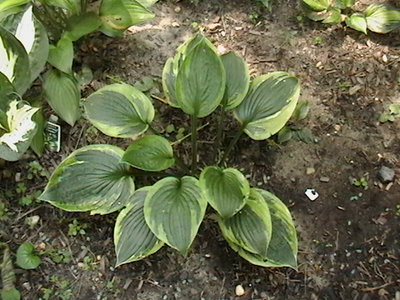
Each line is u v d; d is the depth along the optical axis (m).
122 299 0.83
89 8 1.05
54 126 0.94
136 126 0.85
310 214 0.90
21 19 0.88
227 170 0.82
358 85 1.01
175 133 0.96
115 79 1.01
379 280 0.84
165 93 0.89
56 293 0.83
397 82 1.02
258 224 0.78
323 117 0.98
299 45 1.06
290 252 0.78
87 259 0.86
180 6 1.10
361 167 0.93
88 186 0.82
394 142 0.96
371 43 1.06
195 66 0.77
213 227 0.88
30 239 0.87
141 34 1.07
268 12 1.10
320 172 0.93
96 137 0.96
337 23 1.08
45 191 0.81
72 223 0.88
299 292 0.83
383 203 0.90
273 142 0.95
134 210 0.81
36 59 0.87
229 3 1.11
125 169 0.84
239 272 0.85
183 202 0.77
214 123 0.97
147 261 0.86
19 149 0.77
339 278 0.84
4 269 0.83
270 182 0.92
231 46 1.06
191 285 0.84
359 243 0.87
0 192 0.91
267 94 0.87
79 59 1.02
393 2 1.12
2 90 0.81
